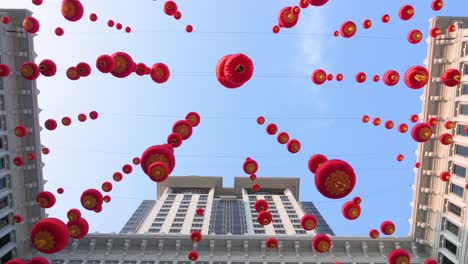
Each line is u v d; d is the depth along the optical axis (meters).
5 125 23.64
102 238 30.52
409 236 29.75
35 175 26.17
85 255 29.45
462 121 23.03
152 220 62.00
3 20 14.70
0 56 22.58
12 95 24.19
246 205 73.12
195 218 62.97
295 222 62.31
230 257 29.59
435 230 26.62
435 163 26.58
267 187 84.50
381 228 12.67
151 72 10.80
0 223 24.00
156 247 30.64
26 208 26.42
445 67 24.72
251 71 6.44
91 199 10.27
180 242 30.75
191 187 86.12
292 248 30.62
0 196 23.39
